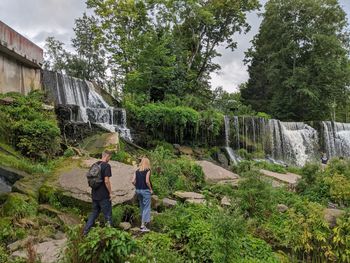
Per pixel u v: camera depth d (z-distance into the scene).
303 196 11.97
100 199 7.81
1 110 13.23
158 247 6.99
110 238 5.25
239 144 26.98
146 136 23.31
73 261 5.22
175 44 31.91
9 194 9.08
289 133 30.55
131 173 11.09
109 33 33.06
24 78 18.19
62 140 15.49
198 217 8.66
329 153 32.19
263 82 46.72
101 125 20.27
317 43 38.59
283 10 39.59
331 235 8.83
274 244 8.84
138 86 28.08
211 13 35.12
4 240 7.50
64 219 8.82
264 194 9.95
